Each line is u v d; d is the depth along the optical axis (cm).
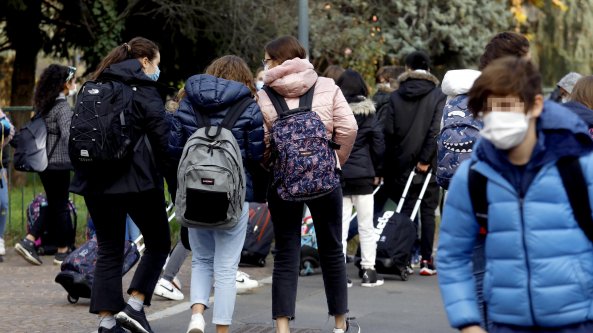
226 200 1374
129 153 1443
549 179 823
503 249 835
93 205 1466
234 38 4525
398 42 4822
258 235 2386
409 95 2252
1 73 5716
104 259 1486
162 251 1523
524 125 796
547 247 821
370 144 2098
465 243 874
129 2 4362
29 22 4591
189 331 1447
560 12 5606
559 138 822
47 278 2250
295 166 1416
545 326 837
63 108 2361
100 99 1427
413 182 2286
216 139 1389
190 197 1373
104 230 1483
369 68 4650
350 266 2444
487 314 886
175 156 1438
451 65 5047
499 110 803
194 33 4522
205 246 1486
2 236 2494
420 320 1758
